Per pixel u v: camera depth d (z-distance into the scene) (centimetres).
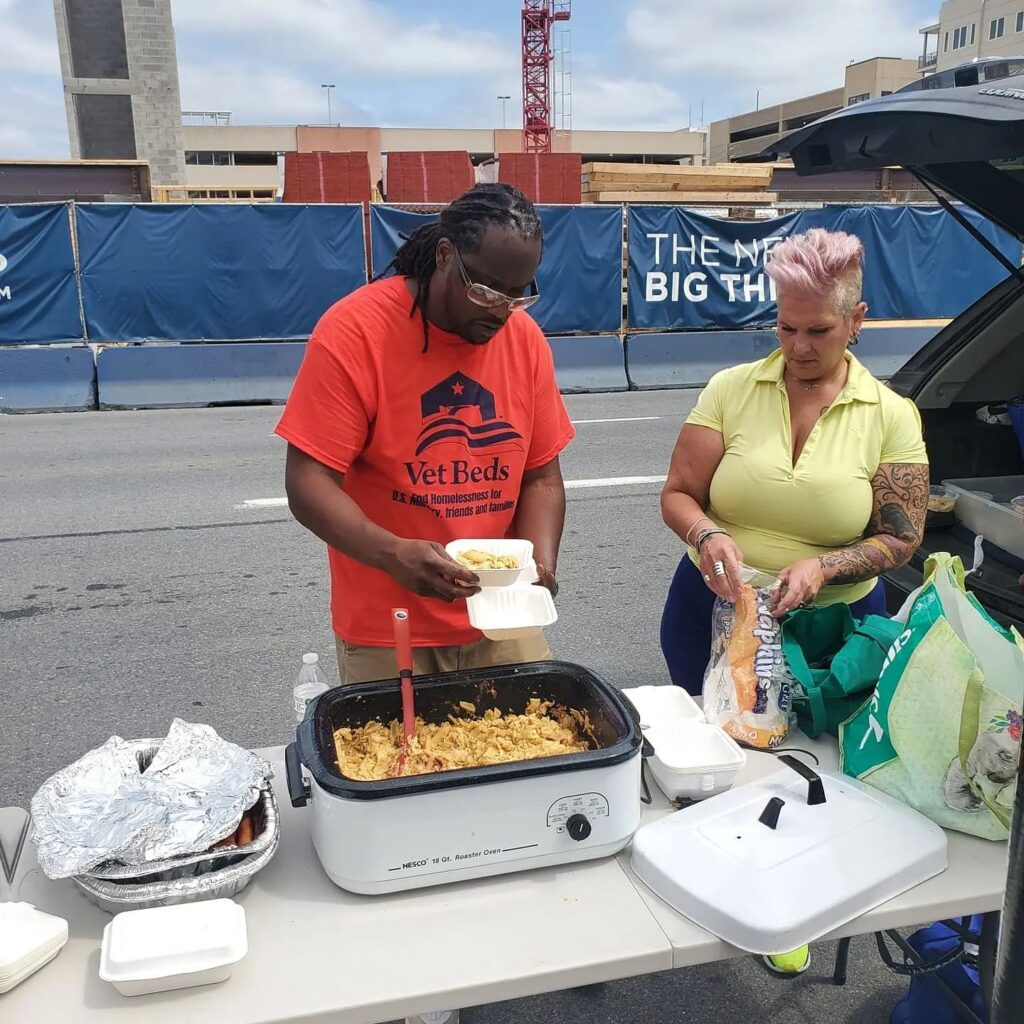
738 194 1523
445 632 200
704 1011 221
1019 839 74
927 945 197
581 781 141
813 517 219
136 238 1009
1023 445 347
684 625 260
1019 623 253
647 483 679
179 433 873
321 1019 119
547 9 4975
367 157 1419
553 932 132
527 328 199
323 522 176
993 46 5297
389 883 137
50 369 1000
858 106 243
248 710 356
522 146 5531
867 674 185
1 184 1391
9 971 121
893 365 1160
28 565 521
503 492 200
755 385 227
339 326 178
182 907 129
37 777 311
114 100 2605
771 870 137
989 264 1212
